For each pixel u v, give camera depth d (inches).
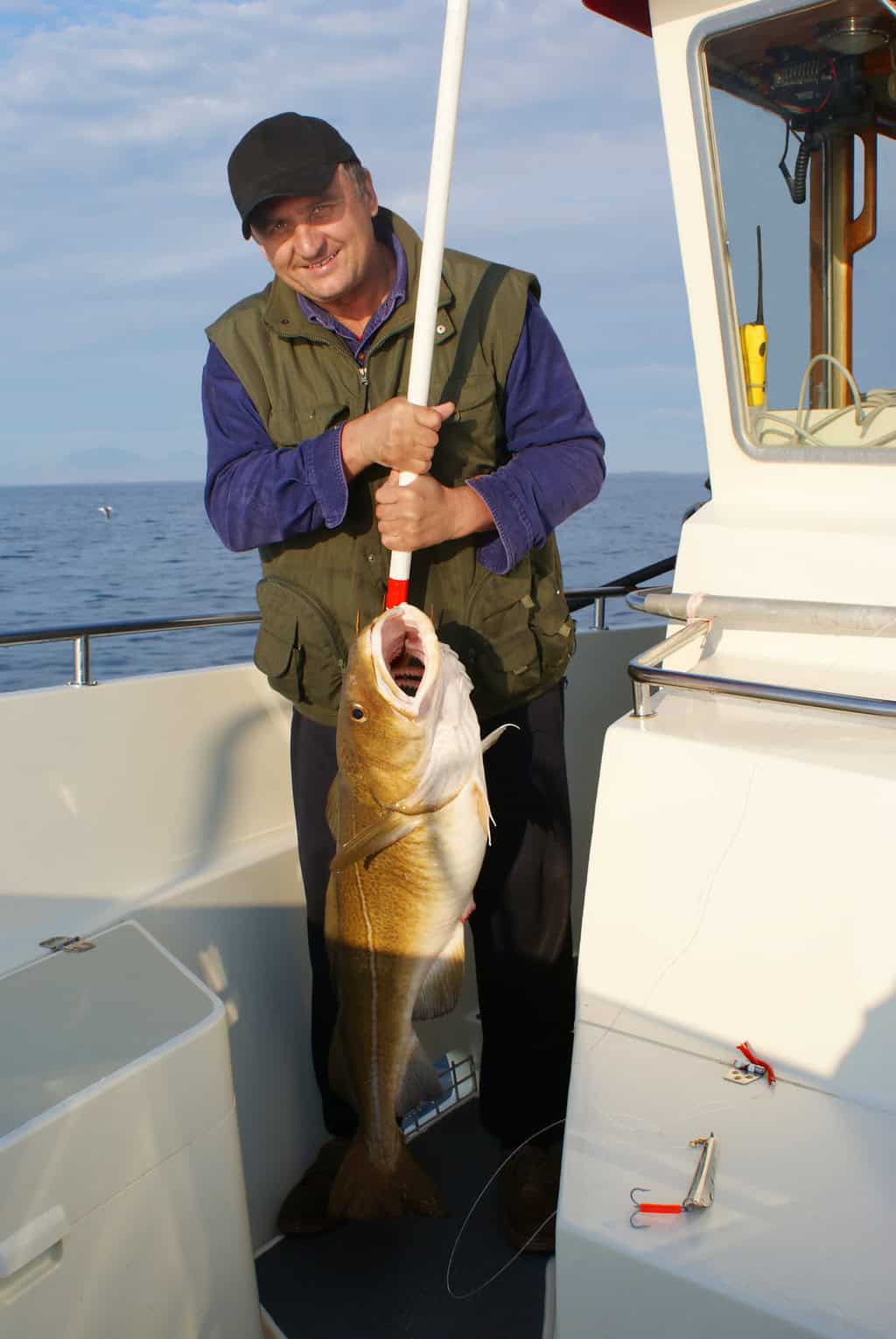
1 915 88.5
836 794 58.9
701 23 78.7
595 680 142.7
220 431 91.7
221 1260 70.6
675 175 84.0
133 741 99.5
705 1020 63.0
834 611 68.2
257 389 89.0
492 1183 106.3
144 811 100.2
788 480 84.6
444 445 87.9
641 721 68.8
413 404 75.7
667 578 236.2
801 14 75.4
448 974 79.4
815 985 59.5
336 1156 102.0
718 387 86.0
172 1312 67.0
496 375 89.8
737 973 62.1
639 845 65.6
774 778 60.9
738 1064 60.7
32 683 557.3
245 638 708.0
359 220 81.7
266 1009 103.8
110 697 97.8
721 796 62.7
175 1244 66.9
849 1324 46.5
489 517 83.0
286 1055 105.3
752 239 82.9
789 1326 47.1
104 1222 62.2
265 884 105.3
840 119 79.2
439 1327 89.7
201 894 99.0
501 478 85.0
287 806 113.8
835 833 59.0
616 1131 58.1
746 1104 58.2
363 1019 82.5
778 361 83.7
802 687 73.3
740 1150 55.6
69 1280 60.4
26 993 73.7
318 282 81.8
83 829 95.3
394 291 85.5
